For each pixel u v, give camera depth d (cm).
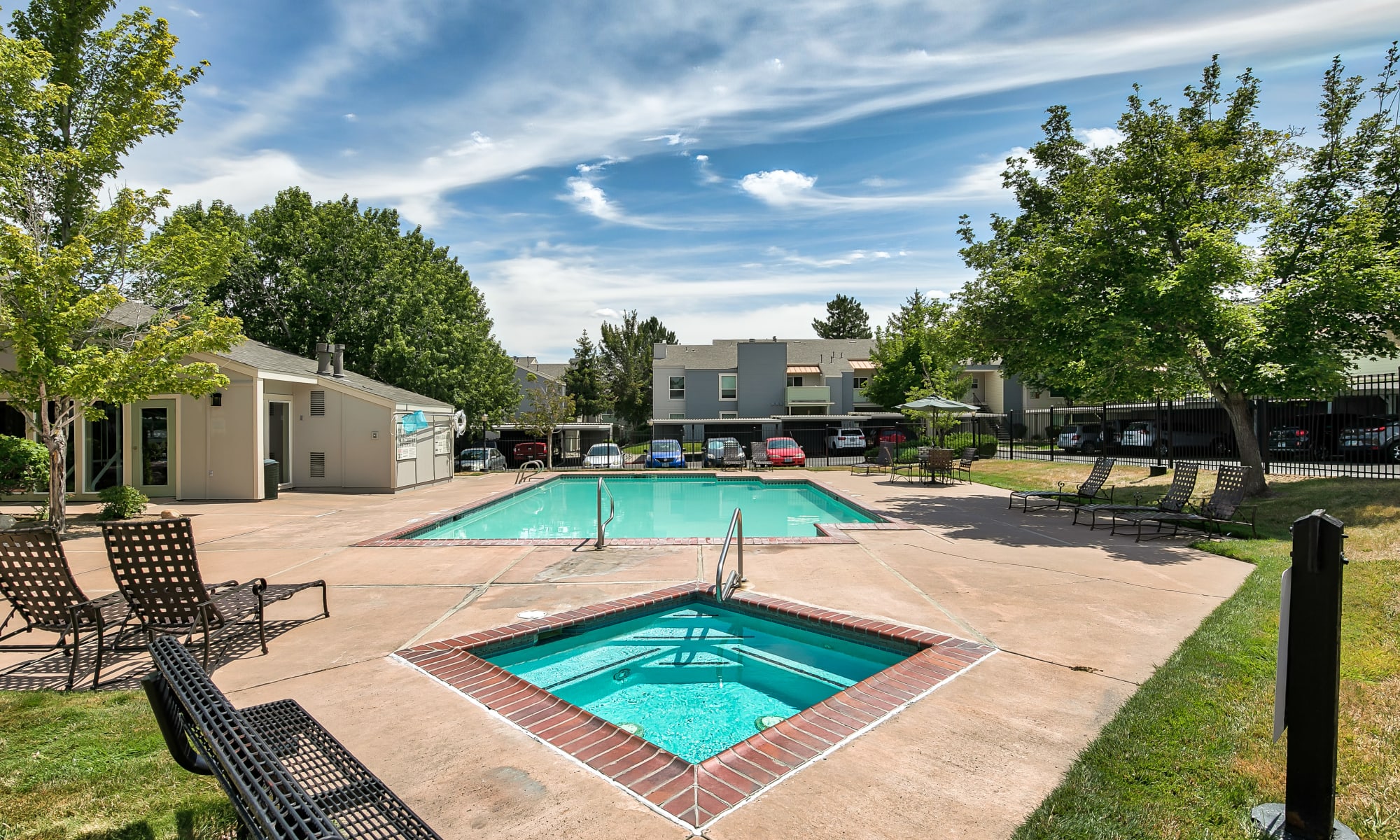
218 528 1094
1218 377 1116
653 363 4553
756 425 4134
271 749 191
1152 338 1081
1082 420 3844
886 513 1228
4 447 1220
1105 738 331
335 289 2736
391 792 234
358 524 1141
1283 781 289
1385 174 1195
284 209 2791
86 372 966
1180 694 382
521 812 271
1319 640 245
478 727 354
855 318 7962
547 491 2039
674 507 1634
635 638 579
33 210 1028
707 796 284
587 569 751
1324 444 1808
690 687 478
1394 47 1209
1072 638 500
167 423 1520
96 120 1110
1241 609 558
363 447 1778
